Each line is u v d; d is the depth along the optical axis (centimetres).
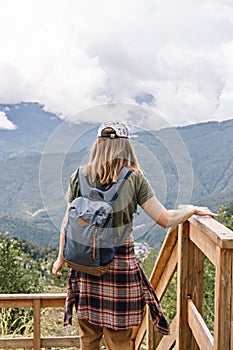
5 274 462
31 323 397
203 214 187
